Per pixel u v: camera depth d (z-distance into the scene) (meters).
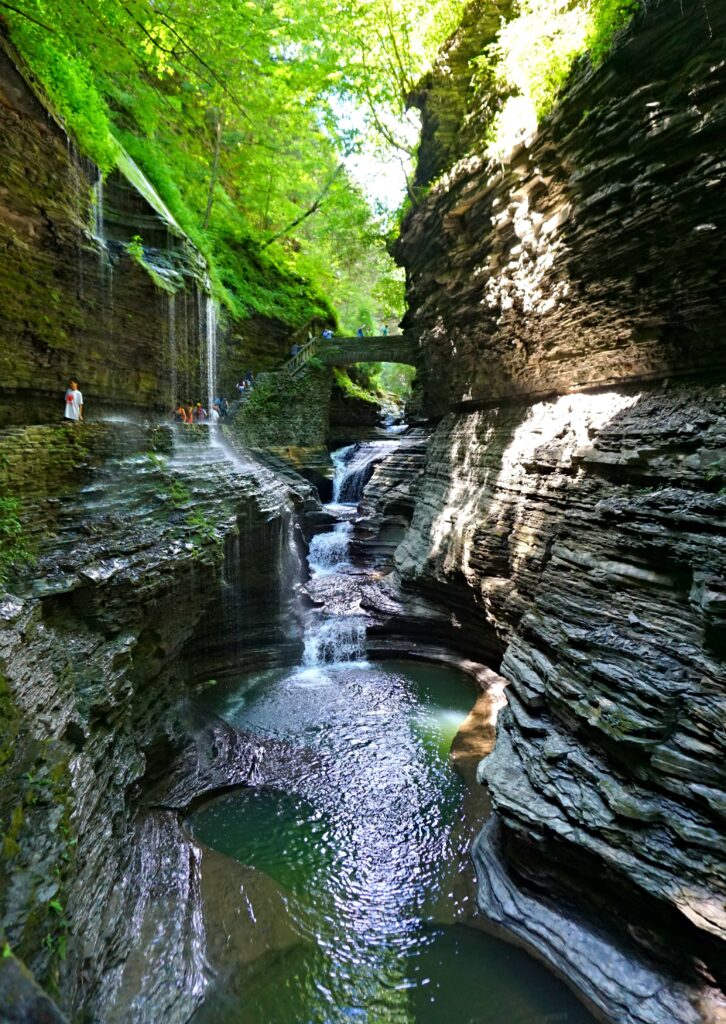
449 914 8.93
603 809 7.93
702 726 7.39
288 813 11.27
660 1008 6.79
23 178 11.08
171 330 17.92
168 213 20.81
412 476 26.66
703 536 8.16
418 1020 7.28
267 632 18.42
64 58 13.10
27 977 2.19
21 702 6.71
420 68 20.45
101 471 12.04
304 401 33.97
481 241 15.88
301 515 25.23
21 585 8.71
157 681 12.03
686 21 8.53
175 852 9.54
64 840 6.08
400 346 32.12
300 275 37.50
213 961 7.83
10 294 10.78
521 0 13.55
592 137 10.62
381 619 20.08
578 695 9.11
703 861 6.79
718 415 9.12
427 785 12.09
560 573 11.19
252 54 21.27
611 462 10.45
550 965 7.88
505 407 17.16
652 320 10.53
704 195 8.75
